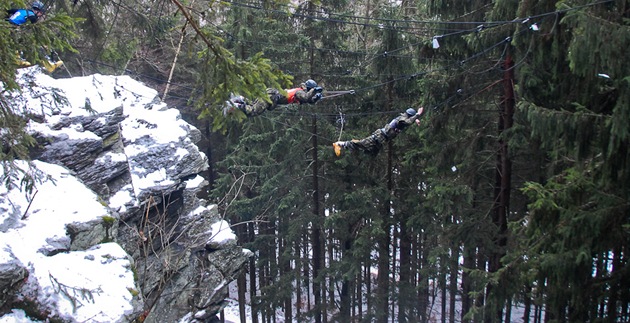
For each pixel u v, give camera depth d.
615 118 7.05
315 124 16.25
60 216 6.57
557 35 8.95
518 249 10.28
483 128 12.51
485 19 11.29
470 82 12.19
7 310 5.54
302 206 17.42
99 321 5.71
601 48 6.90
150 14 9.05
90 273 6.20
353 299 18.78
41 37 4.48
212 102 5.57
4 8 4.57
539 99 10.55
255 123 16.44
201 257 9.55
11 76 4.45
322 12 15.16
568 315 9.08
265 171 17.14
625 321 8.45
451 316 19.81
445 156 12.77
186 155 9.55
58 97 7.13
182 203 9.59
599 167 8.12
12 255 5.79
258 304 18.42
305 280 18.59
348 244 18.52
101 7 8.61
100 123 8.60
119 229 8.15
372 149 8.08
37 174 5.62
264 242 18.52
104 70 13.89
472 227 12.45
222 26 15.95
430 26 12.33
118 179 8.60
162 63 18.83
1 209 6.27
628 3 7.77
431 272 15.84
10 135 4.98
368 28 18.36
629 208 7.95
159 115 10.01
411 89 15.20
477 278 11.69
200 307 9.22
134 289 6.40
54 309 5.64
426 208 15.10
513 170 14.18
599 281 8.51
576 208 8.12
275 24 15.42
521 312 23.20
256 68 5.14
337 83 15.73
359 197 15.83
